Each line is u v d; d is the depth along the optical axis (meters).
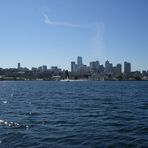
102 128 28.61
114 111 43.16
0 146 22.08
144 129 27.91
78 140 23.61
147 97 75.75
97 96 80.75
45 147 21.73
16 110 46.03
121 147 21.53
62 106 52.06
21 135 25.62
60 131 27.33
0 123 32.22
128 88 141.25
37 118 36.12
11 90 127.06
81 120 34.06
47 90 125.19
